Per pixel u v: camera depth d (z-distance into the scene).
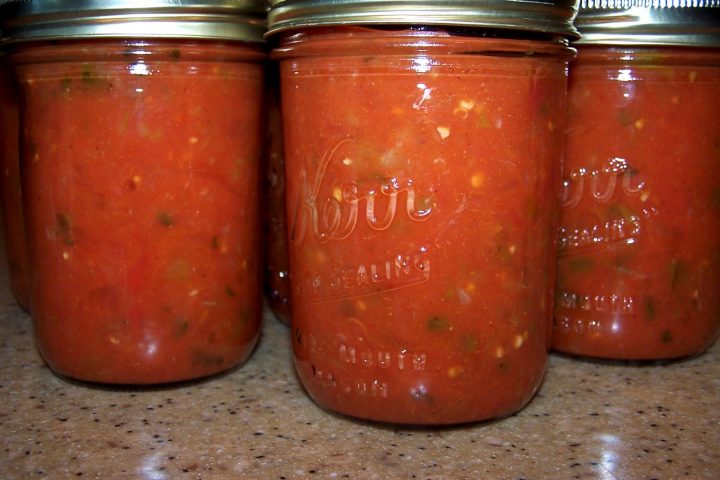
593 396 0.32
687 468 0.27
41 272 0.32
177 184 0.31
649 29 0.31
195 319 0.32
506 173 0.27
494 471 0.27
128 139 0.30
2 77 0.38
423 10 0.25
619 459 0.27
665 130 0.32
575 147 0.33
